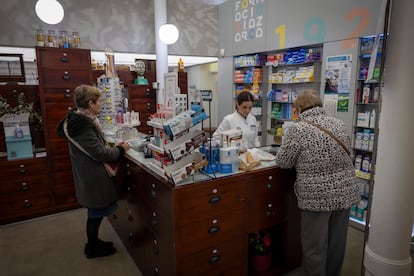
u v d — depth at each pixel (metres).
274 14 4.35
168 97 2.11
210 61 6.67
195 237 1.85
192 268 1.88
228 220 1.97
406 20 1.69
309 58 4.01
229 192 1.94
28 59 5.04
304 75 4.14
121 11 4.91
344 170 1.90
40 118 3.76
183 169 1.76
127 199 2.65
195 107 1.94
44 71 3.45
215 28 5.84
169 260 1.86
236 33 5.13
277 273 2.38
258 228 2.15
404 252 1.92
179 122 1.77
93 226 2.68
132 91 4.86
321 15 3.66
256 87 4.91
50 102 3.53
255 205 2.10
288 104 4.69
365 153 3.58
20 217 3.51
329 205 1.87
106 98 3.69
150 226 2.15
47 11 3.39
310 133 1.86
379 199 1.93
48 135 3.57
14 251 2.86
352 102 3.39
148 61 5.14
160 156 1.97
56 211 3.73
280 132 4.70
